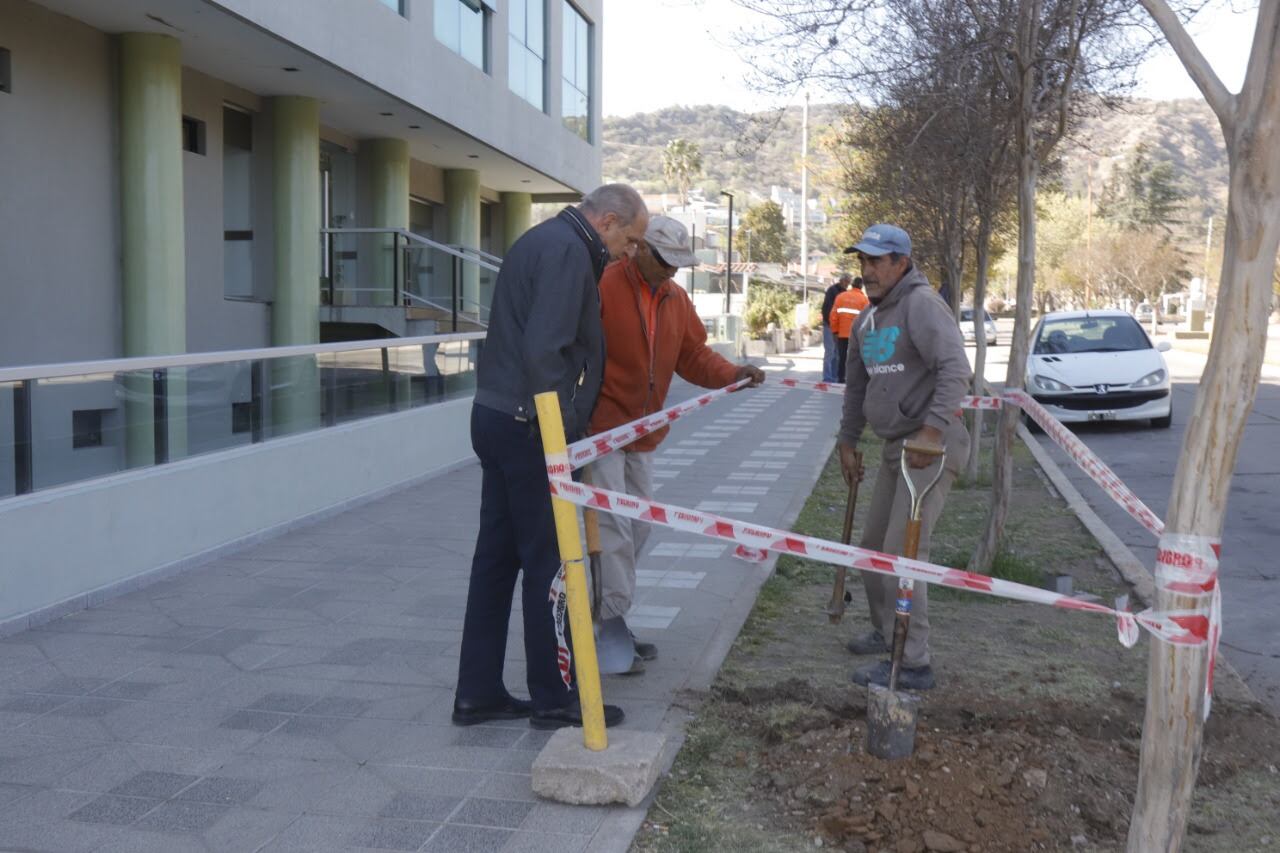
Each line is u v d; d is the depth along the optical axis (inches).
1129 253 3176.7
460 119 682.8
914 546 163.6
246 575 271.9
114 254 488.1
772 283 2249.0
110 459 259.6
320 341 667.4
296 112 602.9
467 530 327.3
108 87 480.1
